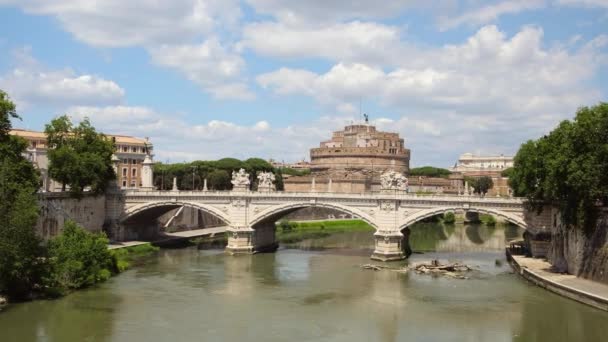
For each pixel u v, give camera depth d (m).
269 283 82.19
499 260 105.00
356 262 101.56
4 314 61.66
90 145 106.56
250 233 111.62
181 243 126.75
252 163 193.88
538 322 61.00
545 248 95.31
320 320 63.09
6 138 79.00
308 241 137.88
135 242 116.38
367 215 105.38
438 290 77.38
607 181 71.75
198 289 77.62
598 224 72.62
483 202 98.94
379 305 69.50
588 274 73.94
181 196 114.19
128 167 173.00
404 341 56.19
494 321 62.25
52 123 104.44
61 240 75.50
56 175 100.75
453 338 56.94
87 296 71.50
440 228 178.75
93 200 110.56
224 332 58.22
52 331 57.06
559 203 84.19
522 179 98.81
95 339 55.19
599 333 56.28
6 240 61.38
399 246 104.38
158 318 62.78
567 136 77.62
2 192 63.44
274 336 57.19
